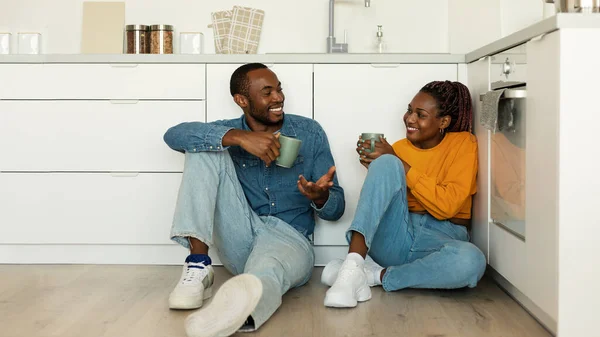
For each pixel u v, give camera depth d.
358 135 2.58
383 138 2.22
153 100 2.59
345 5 3.07
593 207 1.57
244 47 2.98
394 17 3.08
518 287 1.91
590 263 1.57
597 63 1.55
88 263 2.65
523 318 1.85
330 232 2.58
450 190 2.17
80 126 2.60
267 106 2.27
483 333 1.72
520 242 1.88
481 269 2.03
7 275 2.44
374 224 1.99
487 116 2.01
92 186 2.60
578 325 1.59
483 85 2.28
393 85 2.57
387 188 2.02
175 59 2.58
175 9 3.09
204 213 2.04
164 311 1.96
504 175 2.03
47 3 3.09
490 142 2.18
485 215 2.26
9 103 2.60
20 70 2.59
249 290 1.59
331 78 2.57
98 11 3.02
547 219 1.65
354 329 1.76
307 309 1.96
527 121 1.79
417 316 1.88
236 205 2.16
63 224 2.61
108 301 2.07
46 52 3.09
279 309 1.97
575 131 1.56
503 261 2.07
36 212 2.62
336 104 2.57
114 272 2.49
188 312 1.95
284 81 2.57
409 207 2.30
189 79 2.58
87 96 2.59
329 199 2.25
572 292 1.58
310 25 3.08
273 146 2.06
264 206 2.33
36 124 2.60
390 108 2.57
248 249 2.19
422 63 2.56
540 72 1.68
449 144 2.28
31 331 1.76
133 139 2.60
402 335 1.71
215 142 2.07
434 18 3.07
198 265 2.02
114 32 3.00
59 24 3.10
